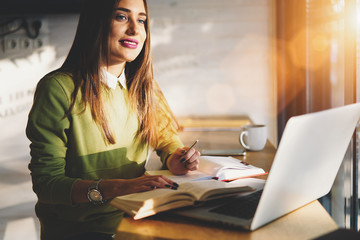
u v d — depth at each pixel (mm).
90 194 981
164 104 1506
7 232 3010
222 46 2969
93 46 1178
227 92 3010
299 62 2275
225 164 1174
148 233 780
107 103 1220
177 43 2988
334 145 859
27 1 2773
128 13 1193
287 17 2453
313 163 809
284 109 2568
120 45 1200
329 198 1590
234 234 757
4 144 3041
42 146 1087
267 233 759
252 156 1457
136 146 1313
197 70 3006
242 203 886
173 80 3025
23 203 3049
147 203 842
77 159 1171
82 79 1170
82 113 1153
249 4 2908
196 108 3035
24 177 3057
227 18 2938
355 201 1449
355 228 1454
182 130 2215
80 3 2791
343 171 1512
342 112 812
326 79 1896
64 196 999
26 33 2953
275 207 782
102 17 1176
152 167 1367
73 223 1167
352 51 1360
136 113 1306
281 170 710
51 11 2797
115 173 1229
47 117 1104
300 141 708
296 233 755
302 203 886
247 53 2959
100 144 1190
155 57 3008
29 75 2998
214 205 885
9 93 3012
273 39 2914
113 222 1164
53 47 2969
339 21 1644
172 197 870
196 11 2949
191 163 1173
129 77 1339
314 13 2016
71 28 2947
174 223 825
